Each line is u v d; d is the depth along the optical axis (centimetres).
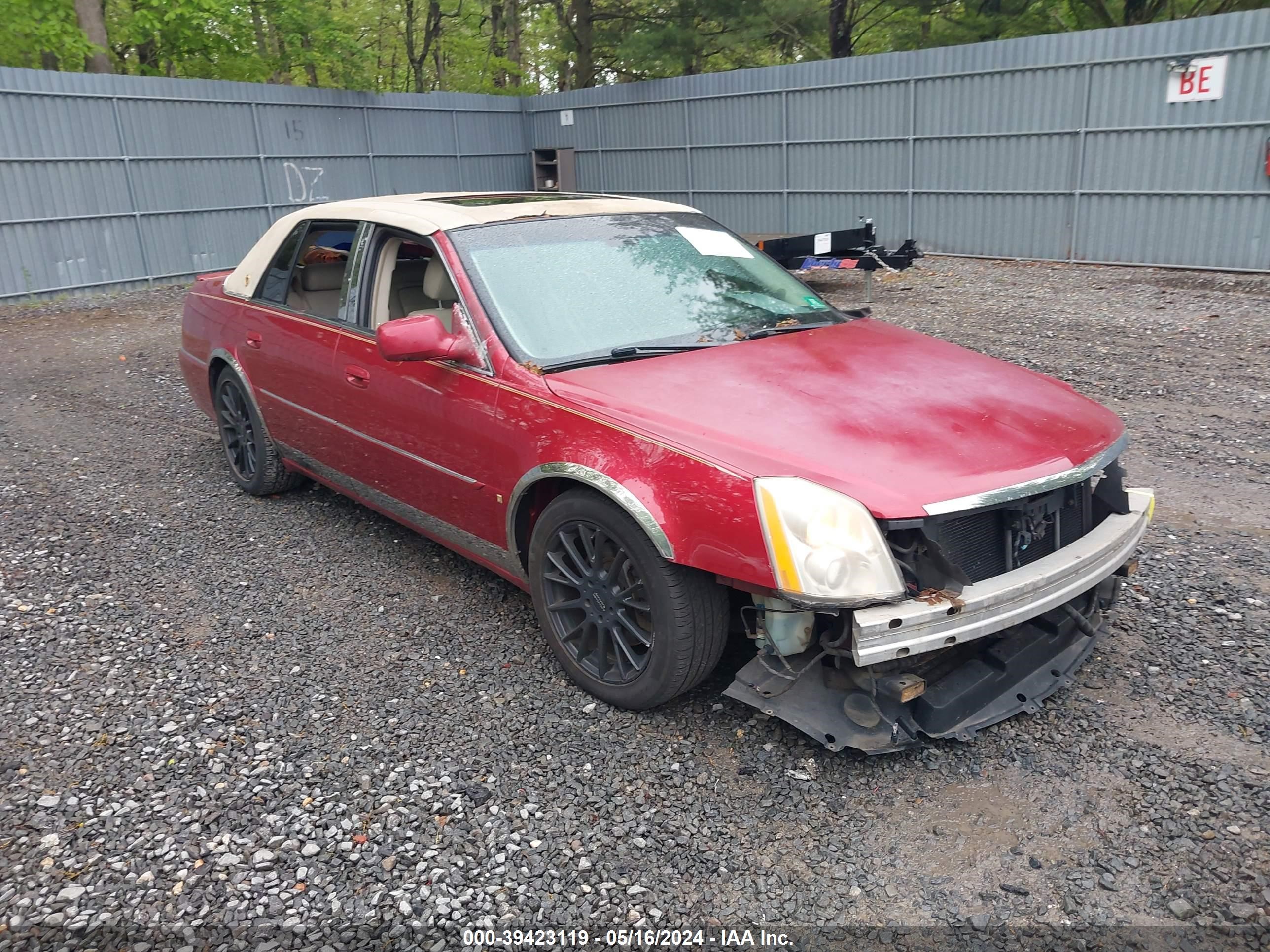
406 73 3475
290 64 2664
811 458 275
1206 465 571
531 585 350
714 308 388
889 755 299
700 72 3020
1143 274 1430
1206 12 2423
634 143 2217
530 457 330
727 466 277
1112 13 2591
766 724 317
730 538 272
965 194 1698
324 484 498
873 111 1780
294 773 297
